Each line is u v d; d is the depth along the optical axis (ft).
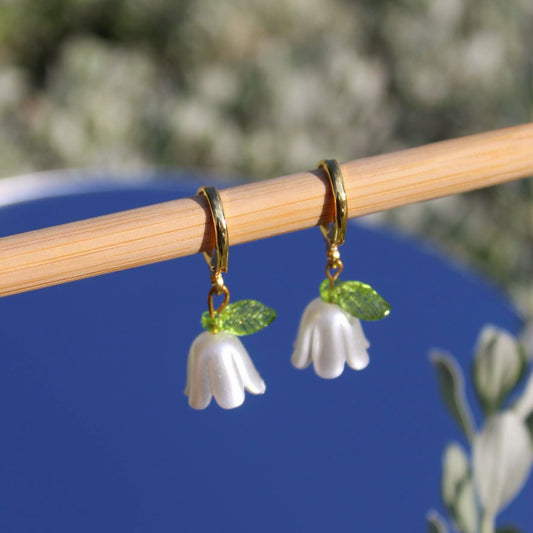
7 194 1.80
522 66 3.37
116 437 1.47
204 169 3.31
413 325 1.63
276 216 0.95
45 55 3.84
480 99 3.46
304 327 1.03
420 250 1.78
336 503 1.38
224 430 1.49
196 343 1.00
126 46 3.71
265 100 3.32
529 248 3.18
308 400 1.53
